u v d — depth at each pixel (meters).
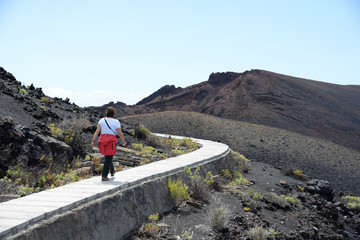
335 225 11.98
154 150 14.09
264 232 7.82
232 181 12.39
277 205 11.05
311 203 13.12
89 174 8.88
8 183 7.35
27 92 16.62
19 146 8.58
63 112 15.19
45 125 10.88
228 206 9.11
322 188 15.36
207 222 7.49
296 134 58.78
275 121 156.00
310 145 51.28
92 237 5.37
